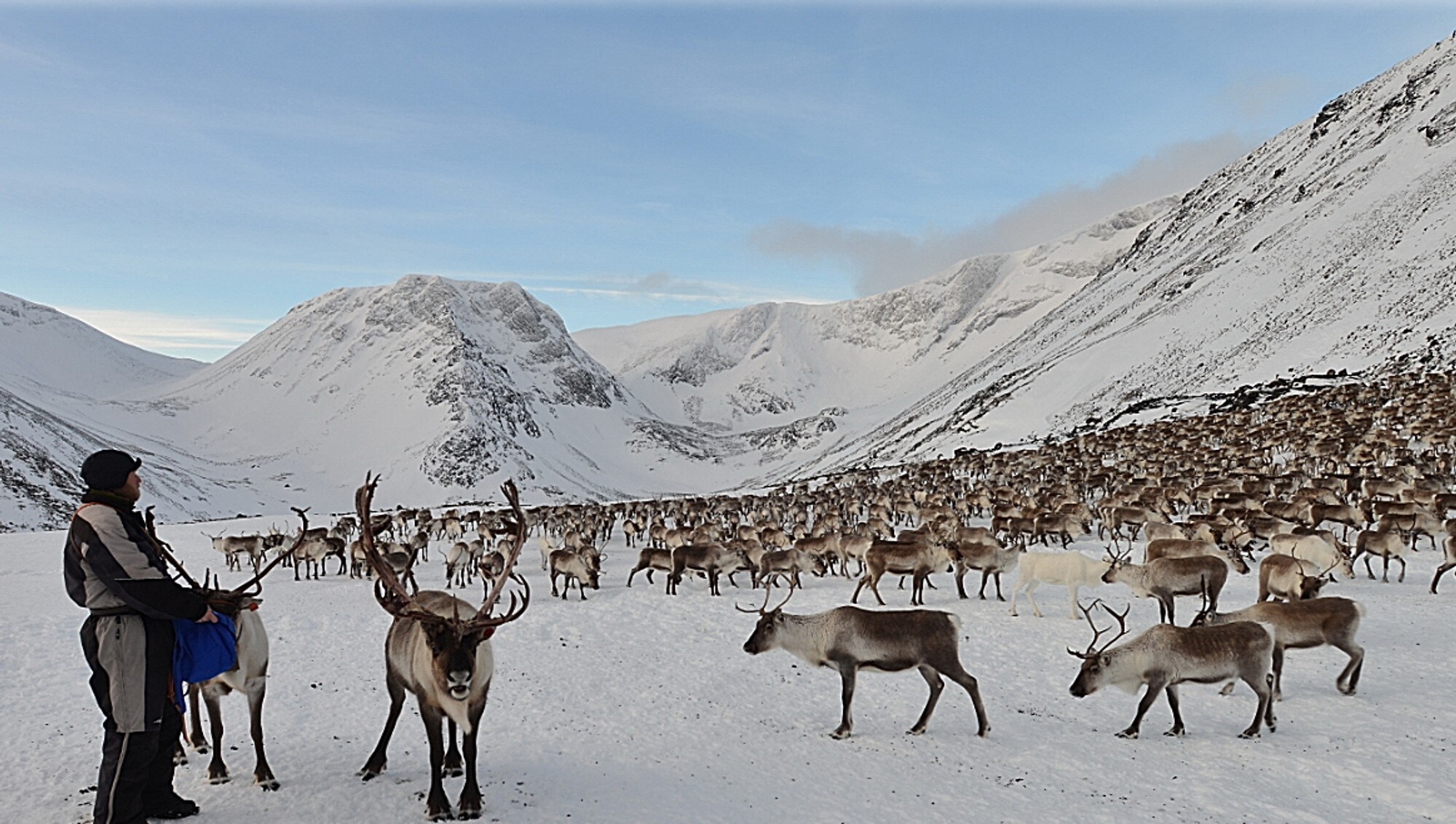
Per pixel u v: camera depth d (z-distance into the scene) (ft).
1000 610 50.49
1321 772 25.89
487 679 22.27
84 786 24.49
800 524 105.81
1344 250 271.08
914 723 31.48
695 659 41.88
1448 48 376.27
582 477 499.51
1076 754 27.81
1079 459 133.69
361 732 30.22
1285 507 75.77
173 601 19.57
